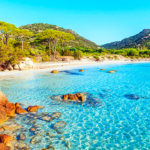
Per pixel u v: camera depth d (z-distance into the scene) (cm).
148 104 1109
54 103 1135
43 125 797
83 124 816
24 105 1096
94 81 1978
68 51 5622
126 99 1225
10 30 4084
